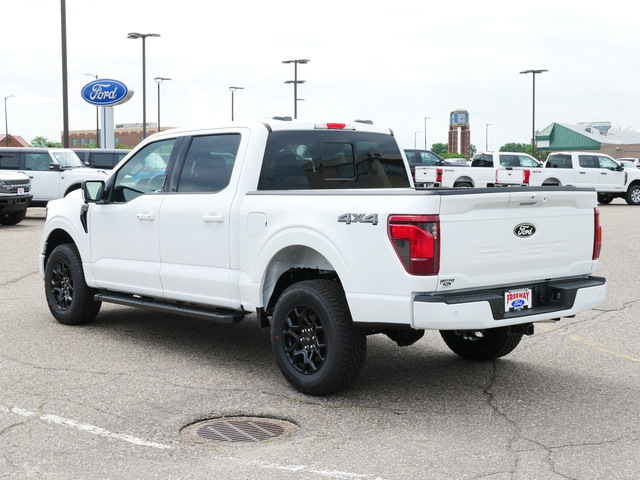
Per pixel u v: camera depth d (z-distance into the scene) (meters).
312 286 5.26
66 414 4.89
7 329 7.47
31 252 13.80
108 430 4.61
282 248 5.45
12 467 4.04
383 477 3.89
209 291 6.07
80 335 7.21
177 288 6.35
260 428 4.70
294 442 4.41
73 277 7.48
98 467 4.04
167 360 6.30
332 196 5.19
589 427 4.69
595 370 6.07
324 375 5.16
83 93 34.03
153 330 7.48
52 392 5.36
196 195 6.19
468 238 4.82
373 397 5.31
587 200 5.49
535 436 4.52
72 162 22.20
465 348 6.39
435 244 4.68
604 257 13.22
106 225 7.03
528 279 5.19
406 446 4.34
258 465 4.05
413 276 4.71
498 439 4.46
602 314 8.27
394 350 6.77
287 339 5.49
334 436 4.52
